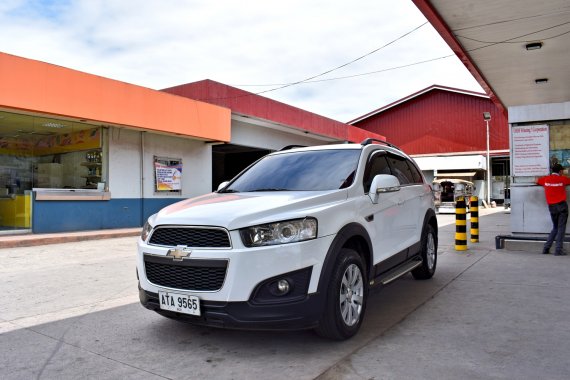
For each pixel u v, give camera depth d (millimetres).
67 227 13422
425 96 41656
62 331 4465
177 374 3400
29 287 6453
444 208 30281
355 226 4164
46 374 3438
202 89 17656
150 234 4031
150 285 3939
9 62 10867
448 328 4332
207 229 3670
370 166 5055
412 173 6457
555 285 6039
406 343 3936
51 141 14016
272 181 4930
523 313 4773
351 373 3330
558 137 9688
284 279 3549
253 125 21078
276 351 3811
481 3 5852
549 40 6980
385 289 5988
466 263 7867
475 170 37688
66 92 12078
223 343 4039
